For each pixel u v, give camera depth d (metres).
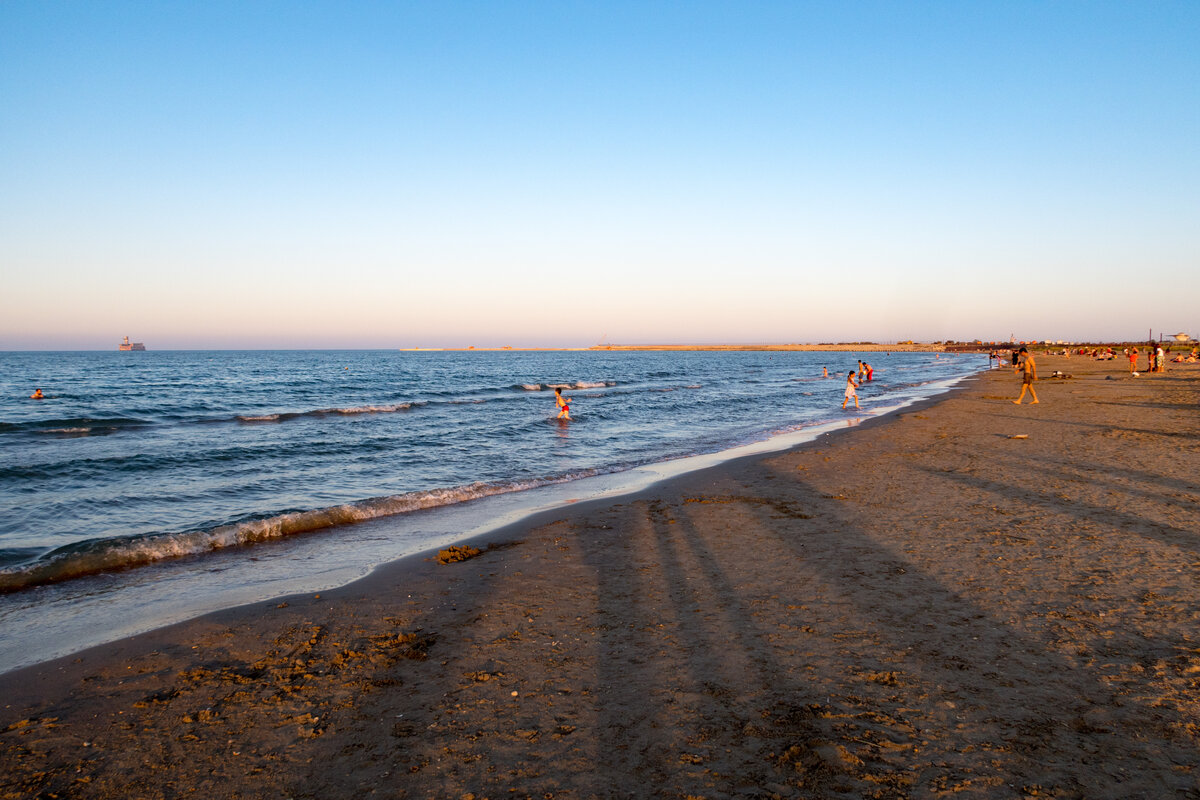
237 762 3.66
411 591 6.55
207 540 8.52
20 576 7.13
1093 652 4.55
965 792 3.11
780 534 8.12
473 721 3.99
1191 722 3.64
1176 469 11.16
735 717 3.90
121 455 16.12
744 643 4.96
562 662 4.77
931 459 13.30
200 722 4.11
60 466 14.49
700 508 9.84
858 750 3.49
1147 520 8.02
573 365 107.62
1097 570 6.25
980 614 5.31
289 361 120.75
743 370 85.56
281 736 3.92
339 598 6.41
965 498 9.64
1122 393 28.08
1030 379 25.06
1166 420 18.22
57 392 40.31
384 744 3.78
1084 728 3.63
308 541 8.88
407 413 28.44
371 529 9.48
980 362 97.81
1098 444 14.27
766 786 3.22
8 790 3.45
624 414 27.81
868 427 19.44
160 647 5.31
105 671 4.90
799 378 61.84
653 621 5.50
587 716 4.00
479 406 32.00
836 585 6.15
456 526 9.55
